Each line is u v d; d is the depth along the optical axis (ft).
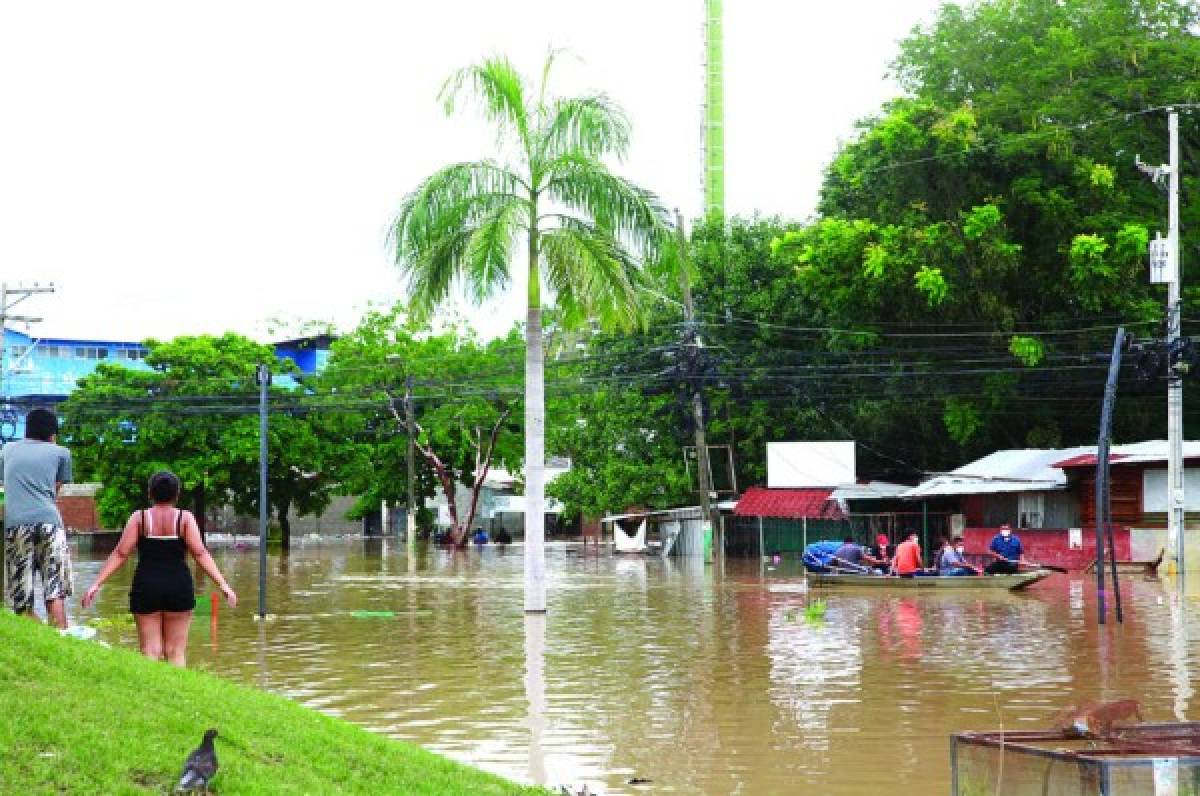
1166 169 117.70
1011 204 142.61
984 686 55.67
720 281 177.58
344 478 222.28
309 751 30.32
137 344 293.43
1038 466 141.79
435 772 31.55
